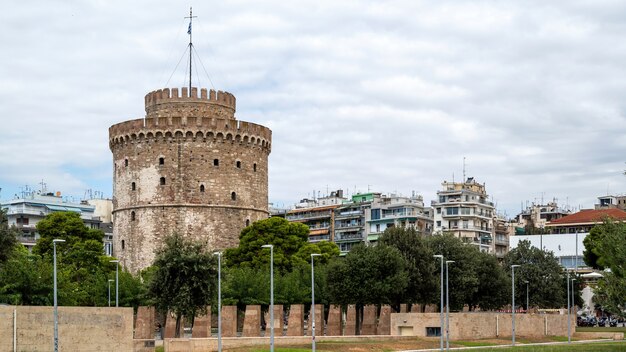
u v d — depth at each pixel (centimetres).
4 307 6419
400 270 10194
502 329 10594
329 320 10281
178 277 8244
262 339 8100
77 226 13262
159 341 8500
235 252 12888
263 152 14038
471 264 11619
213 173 13312
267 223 12950
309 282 11606
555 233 19688
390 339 9275
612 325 14775
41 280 8544
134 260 13275
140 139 13338
